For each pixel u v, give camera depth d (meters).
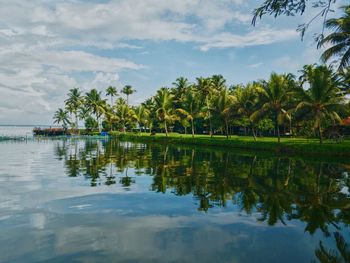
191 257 6.84
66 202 11.96
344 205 11.34
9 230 8.62
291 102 43.47
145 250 7.23
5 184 15.91
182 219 9.73
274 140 47.38
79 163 25.95
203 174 19.20
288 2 9.18
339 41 27.00
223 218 9.81
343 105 36.09
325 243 7.68
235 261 6.66
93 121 124.25
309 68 52.72
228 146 48.09
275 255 6.96
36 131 115.00
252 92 48.81
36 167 23.20
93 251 7.17
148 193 13.62
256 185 15.36
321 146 34.00
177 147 48.56
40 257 6.85
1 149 45.12
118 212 10.54
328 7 9.20
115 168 22.48
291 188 14.59
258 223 9.30
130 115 92.25
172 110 72.75
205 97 66.19
